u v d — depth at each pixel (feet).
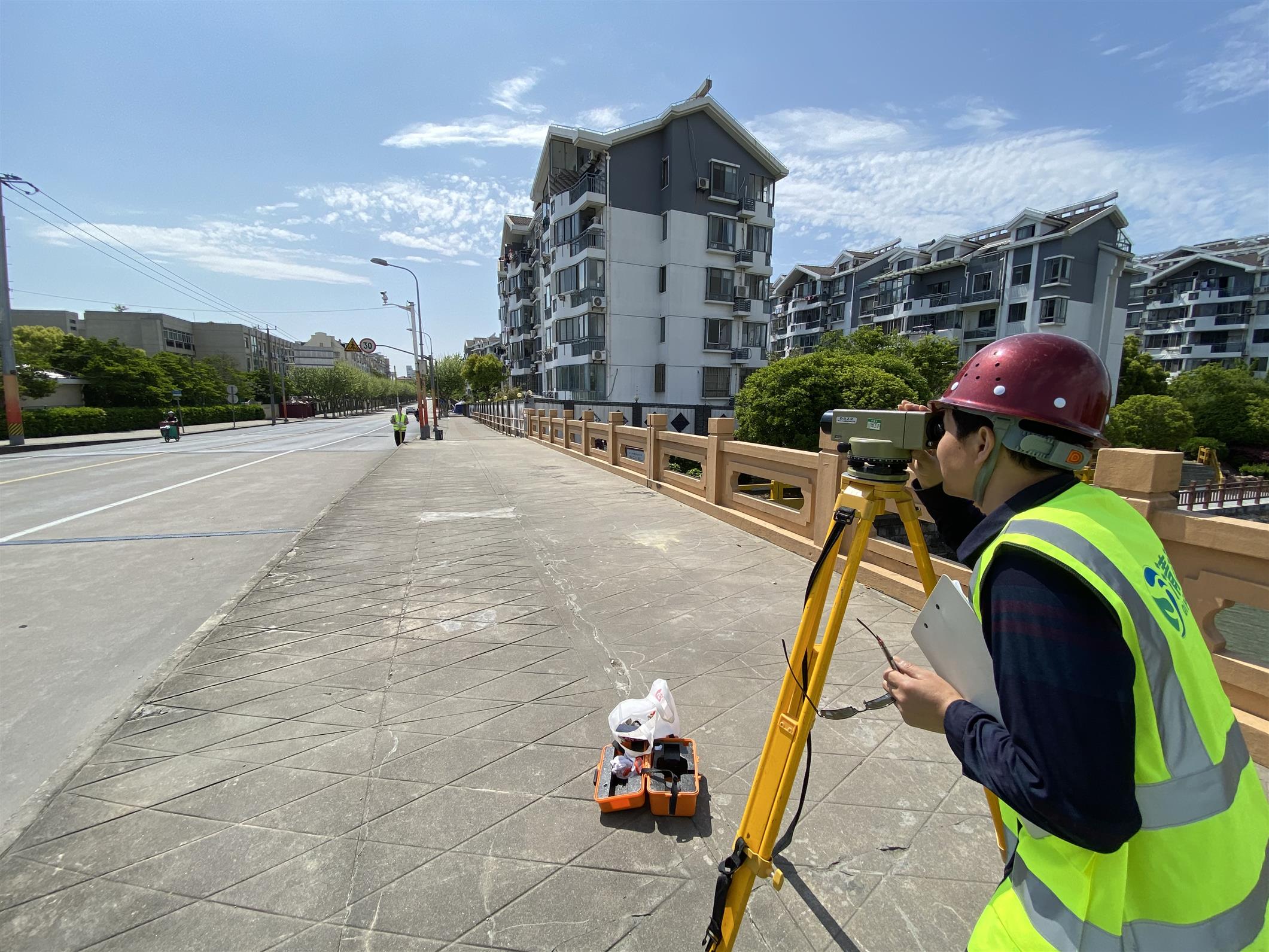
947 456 3.38
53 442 71.36
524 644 11.17
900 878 5.69
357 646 11.10
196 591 15.76
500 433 103.04
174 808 6.75
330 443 77.00
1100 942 2.39
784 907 5.37
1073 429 2.82
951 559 12.43
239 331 232.94
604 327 95.81
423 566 16.21
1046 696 2.26
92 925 5.22
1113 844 2.19
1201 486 82.23
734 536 19.57
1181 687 2.35
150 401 122.01
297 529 23.13
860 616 12.44
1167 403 87.04
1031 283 114.62
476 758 7.68
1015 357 3.03
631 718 7.28
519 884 5.66
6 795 7.66
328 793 7.00
